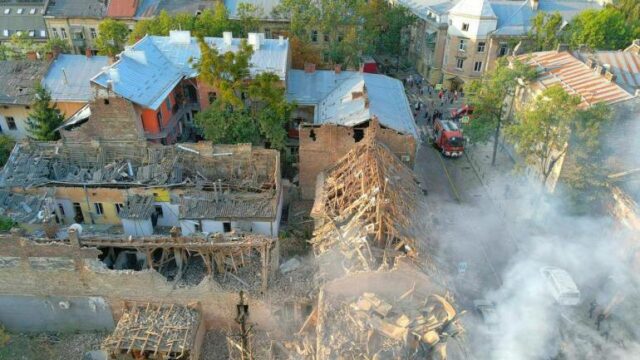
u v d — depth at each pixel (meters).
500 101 54.53
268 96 47.12
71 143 45.44
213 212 41.47
